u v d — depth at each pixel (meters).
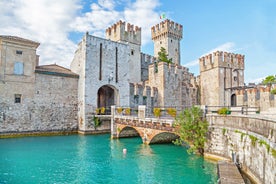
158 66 43.62
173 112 21.02
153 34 67.81
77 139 29.72
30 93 32.09
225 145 16.48
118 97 39.09
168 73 43.19
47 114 33.41
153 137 23.33
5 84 30.14
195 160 17.80
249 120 13.61
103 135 34.03
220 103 45.50
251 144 12.69
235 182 11.35
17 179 13.75
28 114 31.72
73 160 18.45
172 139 25.38
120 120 28.86
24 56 31.83
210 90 47.88
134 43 50.53
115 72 39.09
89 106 35.25
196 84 51.50
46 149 22.78
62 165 16.97
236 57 48.91
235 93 46.66
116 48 39.75
